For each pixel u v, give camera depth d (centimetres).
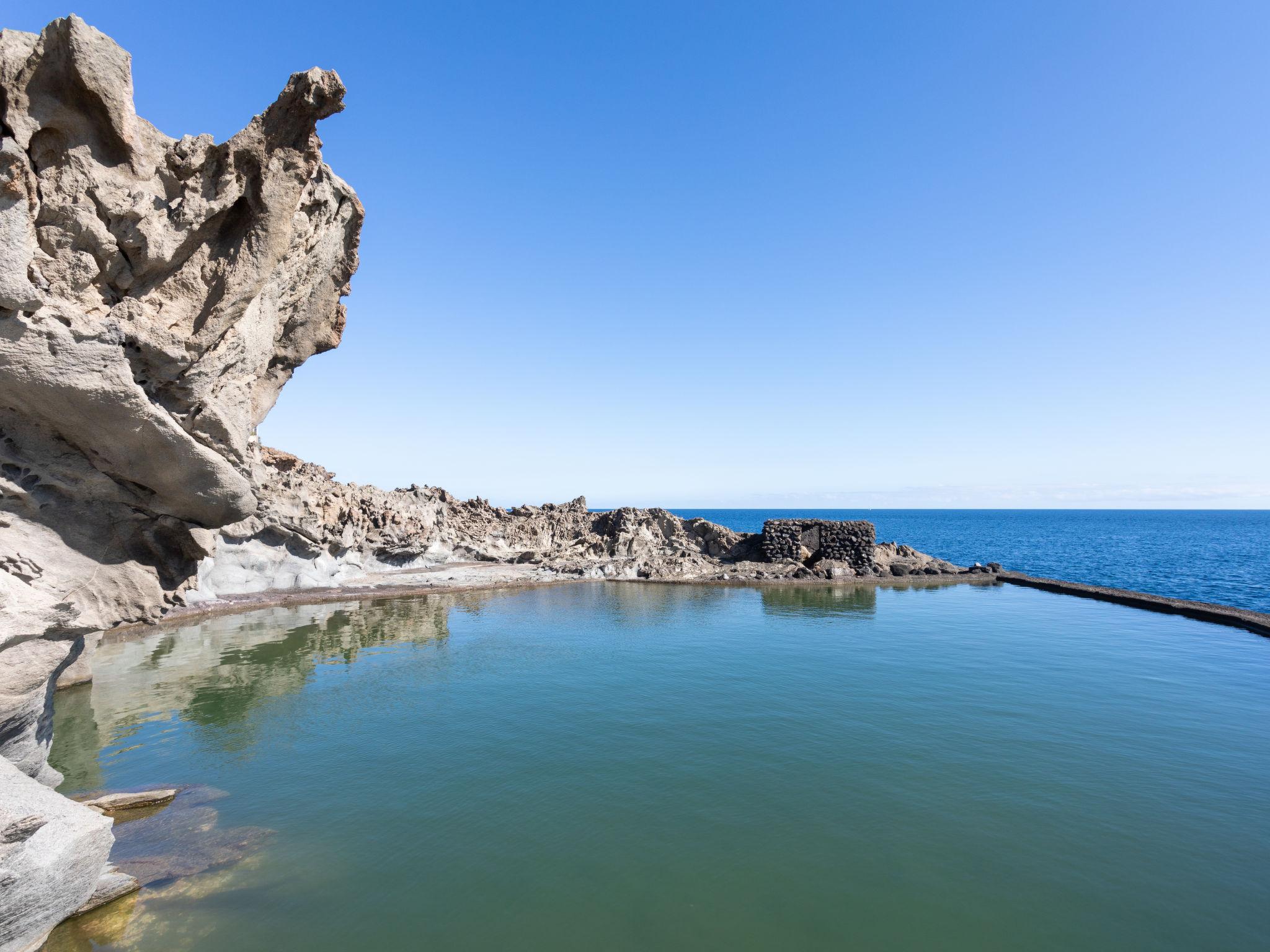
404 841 1010
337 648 2361
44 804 705
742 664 2192
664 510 5944
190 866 923
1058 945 784
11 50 727
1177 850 1012
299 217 1129
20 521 913
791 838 1033
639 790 1204
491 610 3353
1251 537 13562
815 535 5288
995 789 1219
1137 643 2552
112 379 849
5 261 736
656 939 782
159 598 1086
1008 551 9712
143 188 860
